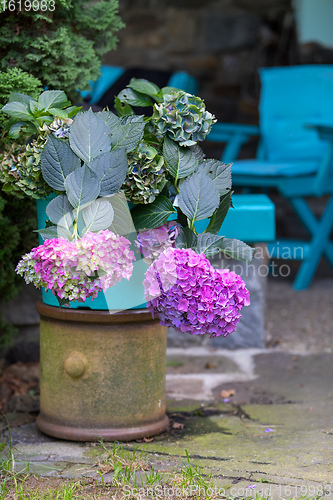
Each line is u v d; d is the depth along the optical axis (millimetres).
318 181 3654
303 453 1906
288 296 3959
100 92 3191
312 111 4258
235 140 4289
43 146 1830
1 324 2576
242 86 5500
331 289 4137
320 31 5238
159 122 1866
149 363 2035
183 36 5488
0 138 2164
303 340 3123
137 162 1812
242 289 1725
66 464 1868
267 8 5430
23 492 1687
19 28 2268
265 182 3721
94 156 1800
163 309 1707
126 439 2004
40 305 2051
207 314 1688
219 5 5477
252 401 2406
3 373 2680
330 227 4008
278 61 5414
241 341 2980
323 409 2283
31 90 2156
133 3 5473
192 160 1887
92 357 1973
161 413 2105
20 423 2225
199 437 2066
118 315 1939
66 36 2260
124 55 5496
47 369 2055
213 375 2691
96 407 1994
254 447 1968
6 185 1958
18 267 1722
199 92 5539
